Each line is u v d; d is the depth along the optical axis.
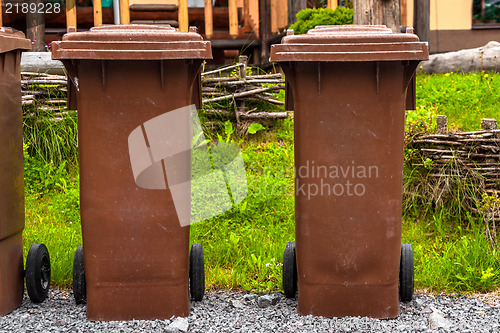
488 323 3.60
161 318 3.69
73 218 5.49
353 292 3.67
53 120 6.54
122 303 3.66
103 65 3.46
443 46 12.73
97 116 3.54
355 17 6.69
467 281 4.23
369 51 3.45
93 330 3.50
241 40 9.77
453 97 7.82
